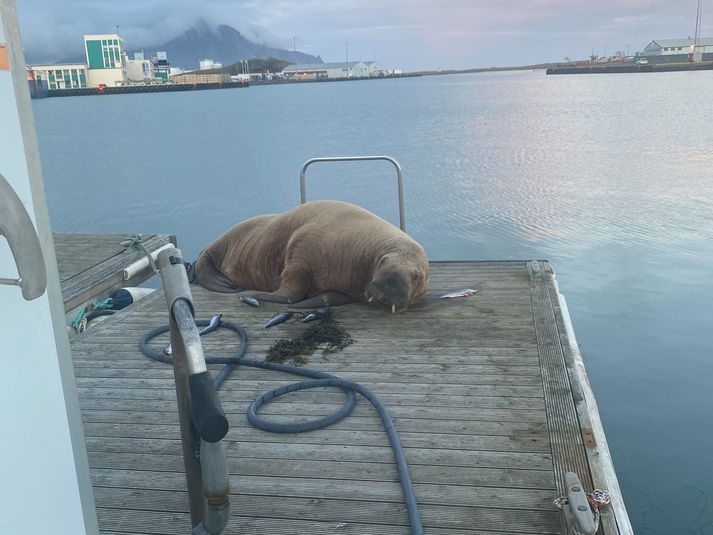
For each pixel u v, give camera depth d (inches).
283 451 133.7
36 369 54.6
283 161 1143.6
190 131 1769.2
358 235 228.5
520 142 1288.1
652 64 6830.7
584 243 558.6
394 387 159.8
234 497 118.7
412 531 106.7
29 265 48.1
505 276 248.2
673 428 271.7
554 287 232.7
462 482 120.6
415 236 613.9
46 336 55.7
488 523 109.3
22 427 53.2
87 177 1009.5
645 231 584.1
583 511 102.2
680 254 514.0
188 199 824.9
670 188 764.0
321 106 2869.1
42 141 1583.4
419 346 184.4
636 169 905.5
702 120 1577.3
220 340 195.3
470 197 768.9
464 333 192.5
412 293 214.2
